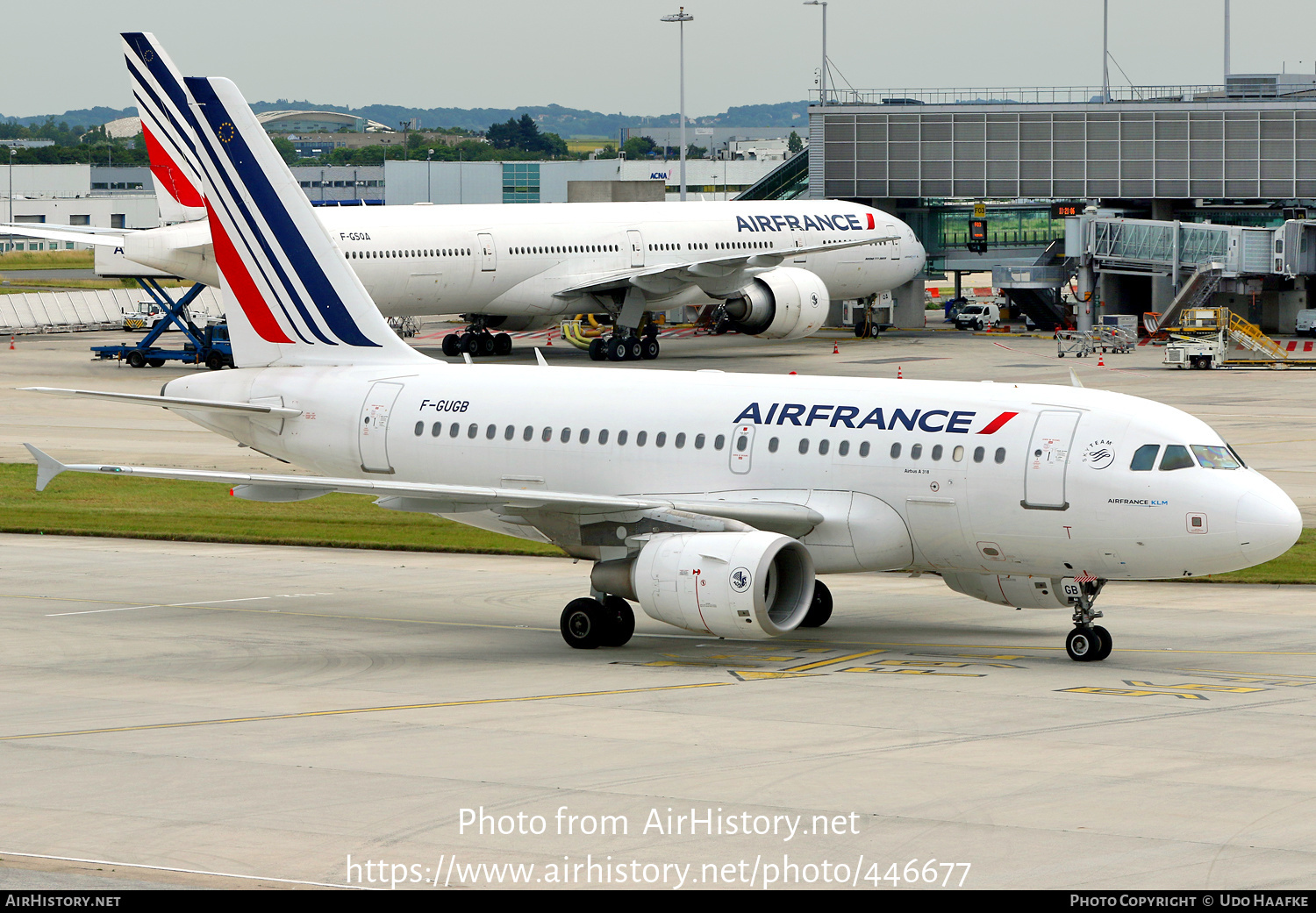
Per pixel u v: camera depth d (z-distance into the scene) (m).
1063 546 49.72
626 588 52.28
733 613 49.50
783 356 162.50
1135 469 48.41
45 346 181.25
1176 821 31.77
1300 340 179.62
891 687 46.28
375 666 50.66
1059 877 28.36
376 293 139.88
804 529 53.34
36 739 39.94
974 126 189.88
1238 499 47.56
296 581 67.94
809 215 167.62
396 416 62.59
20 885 28.30
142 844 30.78
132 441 110.25
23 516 84.06
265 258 66.12
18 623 58.31
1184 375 147.38
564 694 45.66
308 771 36.34
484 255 146.25
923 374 145.25
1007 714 42.16
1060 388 52.66
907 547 52.59
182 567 71.56
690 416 56.62
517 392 60.88
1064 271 188.50
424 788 34.75
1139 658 51.16
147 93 133.88
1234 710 42.62
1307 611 60.25
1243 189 180.75
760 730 40.34
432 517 85.31
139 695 45.91
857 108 193.50
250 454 104.56
